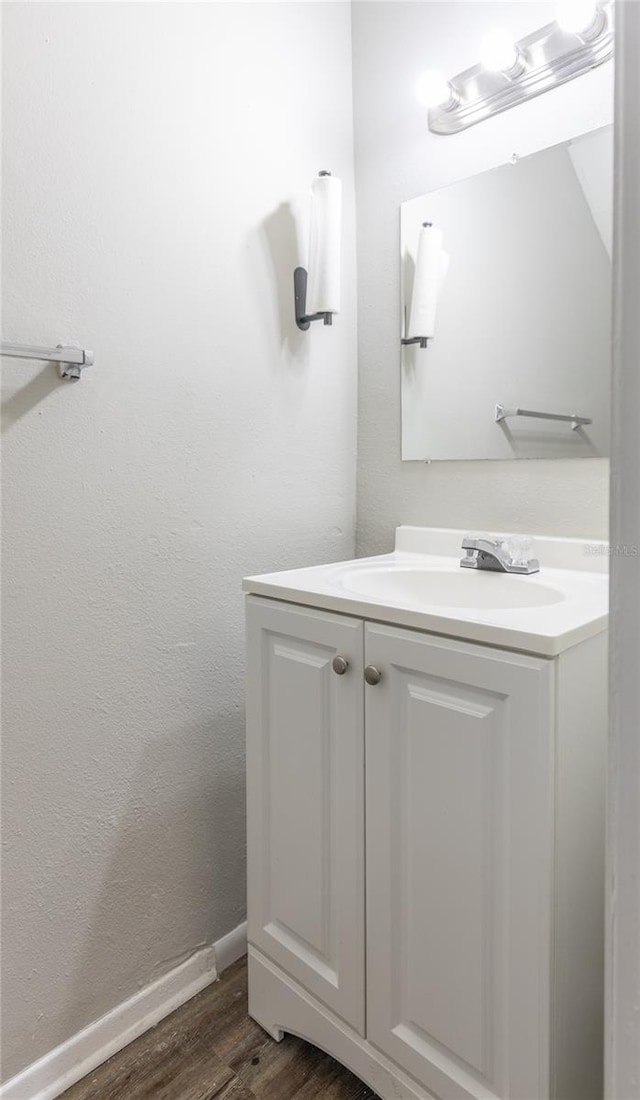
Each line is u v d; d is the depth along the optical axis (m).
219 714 1.44
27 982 1.15
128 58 1.20
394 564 1.43
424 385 1.56
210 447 1.38
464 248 1.46
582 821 0.90
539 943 0.86
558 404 1.33
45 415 1.12
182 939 1.39
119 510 1.23
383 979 1.06
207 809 1.43
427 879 0.99
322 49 1.59
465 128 1.45
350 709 1.07
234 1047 1.27
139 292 1.24
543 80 1.31
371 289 1.67
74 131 1.13
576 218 1.28
